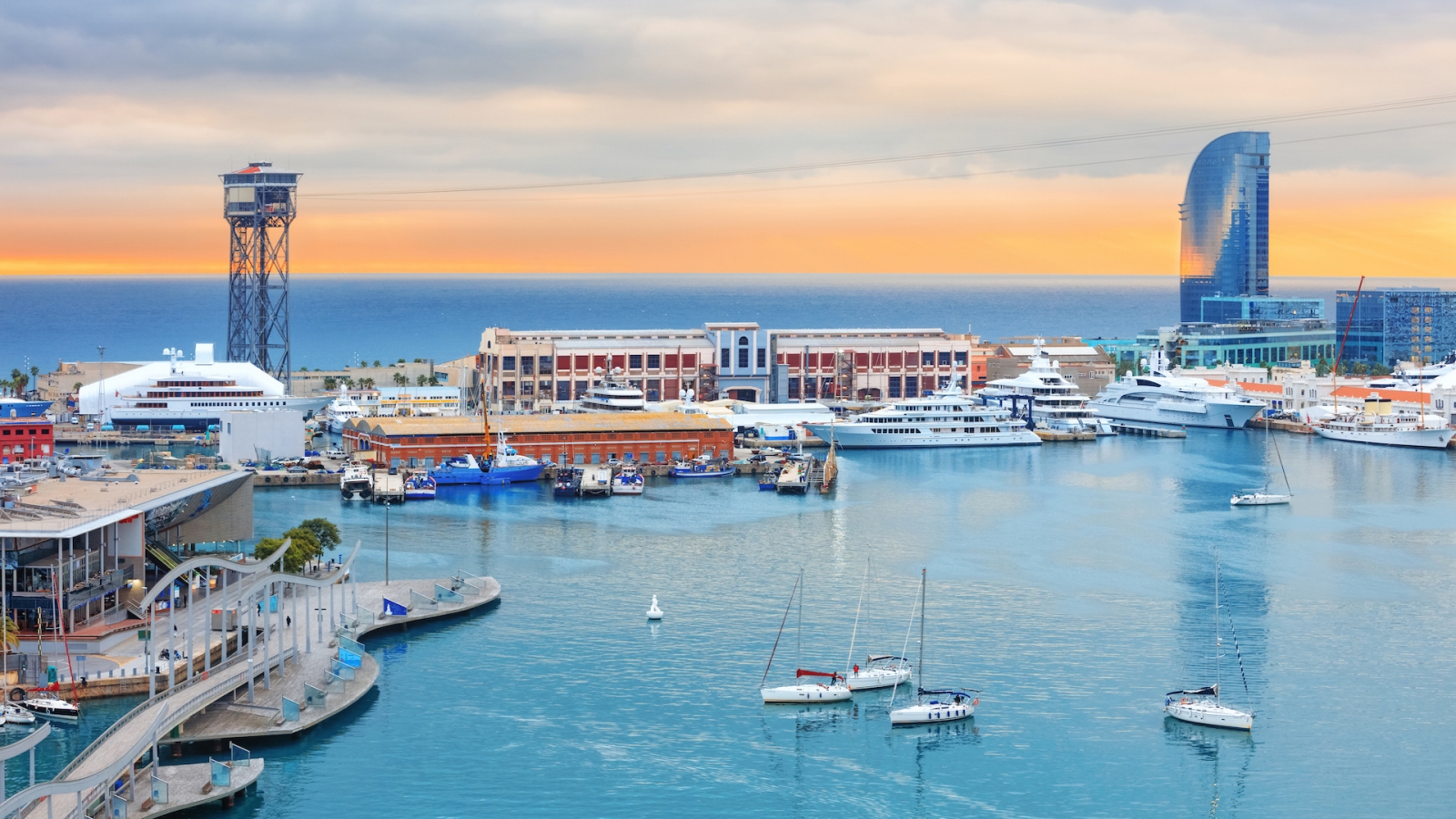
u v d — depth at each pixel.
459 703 181.12
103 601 196.75
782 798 155.25
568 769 161.38
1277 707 183.25
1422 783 160.50
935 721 176.88
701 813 151.62
